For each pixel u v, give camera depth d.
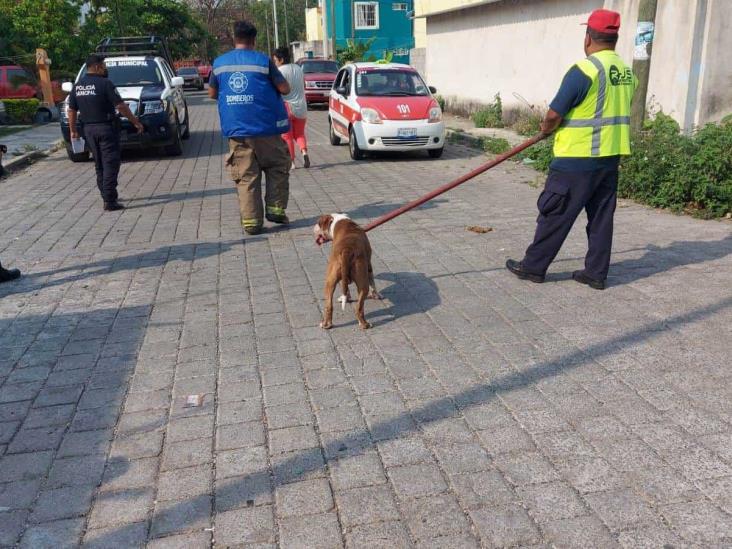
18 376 4.16
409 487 2.96
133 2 29.19
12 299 5.51
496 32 16.39
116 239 7.26
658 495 2.84
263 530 2.73
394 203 8.62
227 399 3.77
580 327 4.54
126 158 13.36
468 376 3.93
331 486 2.99
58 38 24.81
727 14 9.49
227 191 9.72
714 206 7.39
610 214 5.07
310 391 3.82
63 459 3.28
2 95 22.36
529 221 7.43
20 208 8.97
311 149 14.08
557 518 2.73
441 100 20.38
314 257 6.38
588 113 4.78
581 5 12.64
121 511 2.89
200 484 3.04
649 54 8.65
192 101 33.03
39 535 2.76
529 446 3.22
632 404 3.55
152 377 4.08
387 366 4.09
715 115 9.95
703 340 4.27
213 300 5.32
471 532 2.67
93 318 5.04
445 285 5.46
